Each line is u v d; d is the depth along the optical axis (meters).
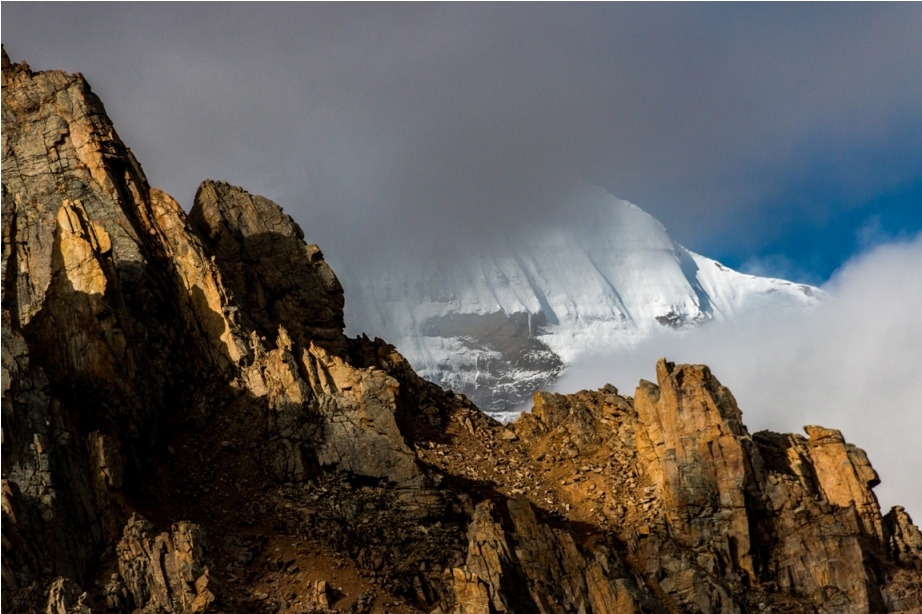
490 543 95.75
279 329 112.25
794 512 103.81
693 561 101.25
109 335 105.94
